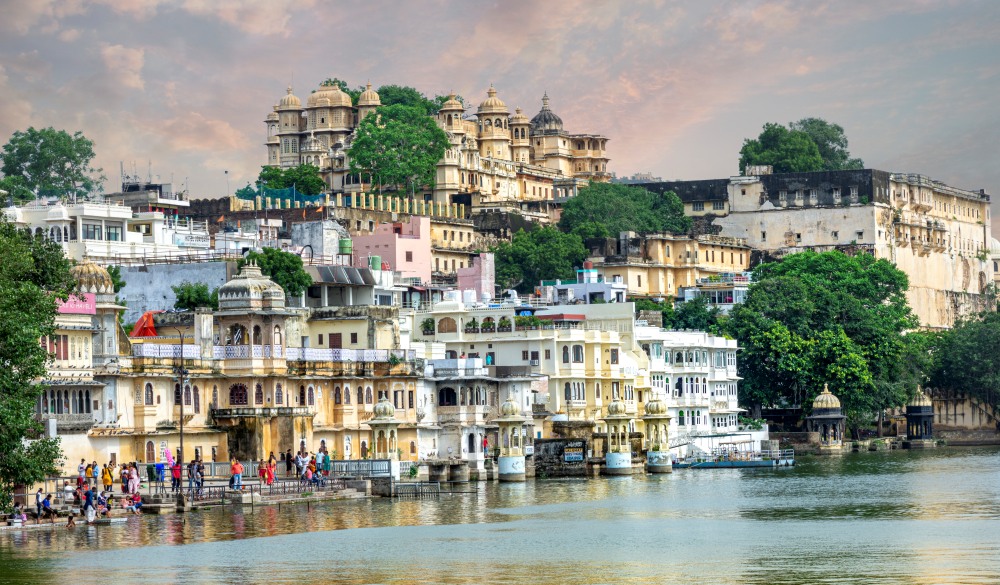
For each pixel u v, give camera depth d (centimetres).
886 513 11312
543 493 12975
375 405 13488
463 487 13612
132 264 16212
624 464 15275
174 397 12425
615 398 17150
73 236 17050
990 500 12281
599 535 9862
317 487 11869
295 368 13338
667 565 8631
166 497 10812
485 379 14975
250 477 12112
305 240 19675
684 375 18588
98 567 8481
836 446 19850
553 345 16388
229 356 12900
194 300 15062
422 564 8638
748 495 12850
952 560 8675
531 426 15562
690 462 17075
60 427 11281
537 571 8431
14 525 9756
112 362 11812
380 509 11319
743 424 19800
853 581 8056
